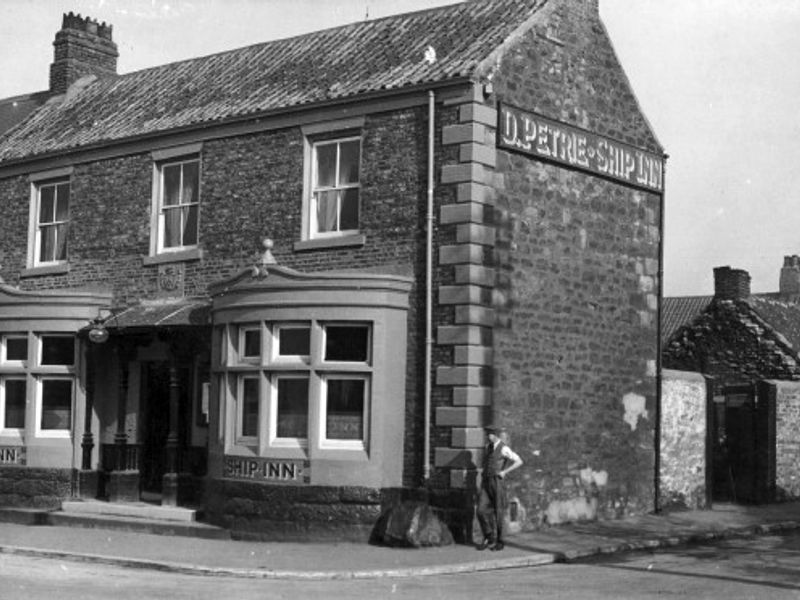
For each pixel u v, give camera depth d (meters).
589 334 20.11
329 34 22.45
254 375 18.50
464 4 20.98
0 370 22.00
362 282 17.72
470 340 17.50
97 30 27.67
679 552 17.53
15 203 24.33
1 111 27.97
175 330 19.75
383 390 17.66
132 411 21.88
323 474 17.55
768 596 12.93
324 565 15.11
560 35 19.86
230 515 18.22
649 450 21.53
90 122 23.98
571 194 19.86
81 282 22.80
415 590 13.31
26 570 14.50
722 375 32.91
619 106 21.19
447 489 17.41
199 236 20.98
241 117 20.28
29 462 21.42
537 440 18.83
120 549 16.61
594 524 19.75
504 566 15.68
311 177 19.66
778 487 25.56
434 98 18.14
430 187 18.02
